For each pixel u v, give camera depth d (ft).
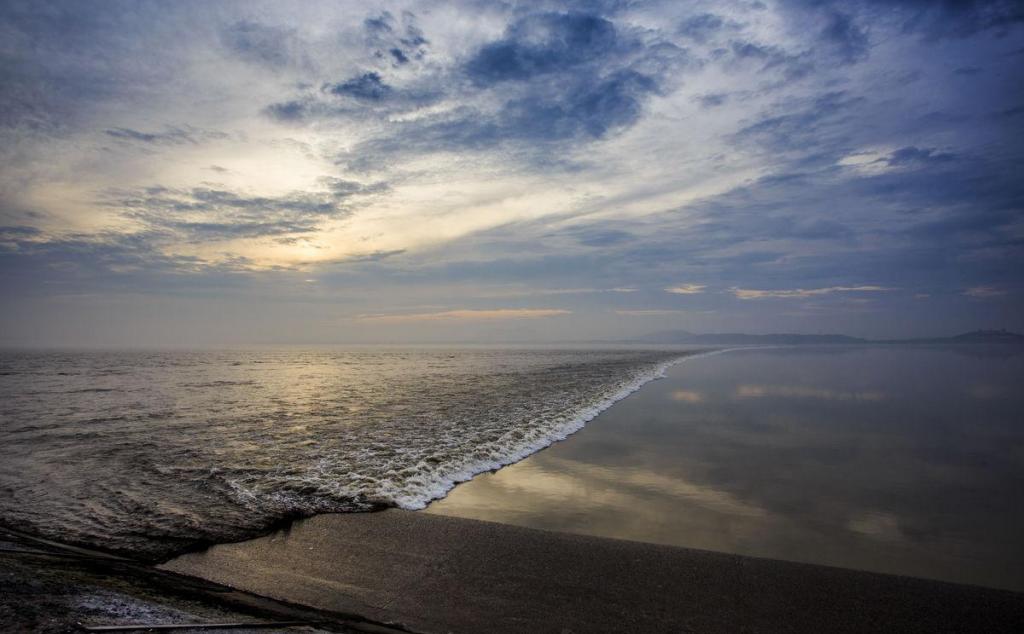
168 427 47.65
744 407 62.44
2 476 30.60
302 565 18.71
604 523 23.67
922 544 21.24
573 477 31.37
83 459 34.86
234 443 39.88
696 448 39.45
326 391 81.05
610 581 17.49
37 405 64.95
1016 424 49.29
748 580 17.63
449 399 68.03
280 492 27.35
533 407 59.62
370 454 36.04
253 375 123.03
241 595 16.03
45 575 15.14
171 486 28.43
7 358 233.14
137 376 118.52
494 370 132.26
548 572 18.17
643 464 34.50
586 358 211.41
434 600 16.15
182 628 12.14
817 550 20.71
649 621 14.97
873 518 24.32
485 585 17.20
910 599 16.35
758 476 31.68
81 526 22.44
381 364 179.32
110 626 11.84
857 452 38.06
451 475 31.17
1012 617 15.30
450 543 20.75
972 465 34.14
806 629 14.65
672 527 23.18
